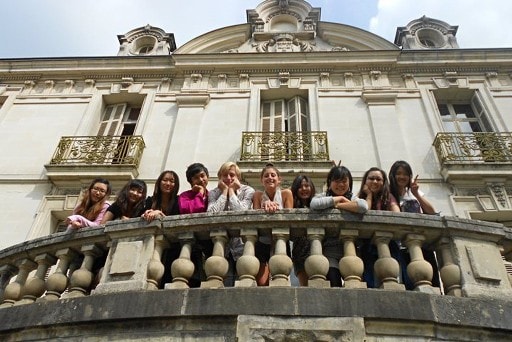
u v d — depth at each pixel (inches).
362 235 165.8
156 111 449.1
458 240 161.8
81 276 169.6
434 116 425.4
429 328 138.9
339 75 475.8
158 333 142.1
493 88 448.8
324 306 140.3
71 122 445.7
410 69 473.4
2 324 158.1
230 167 201.3
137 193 200.4
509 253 171.6
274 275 154.6
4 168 403.2
